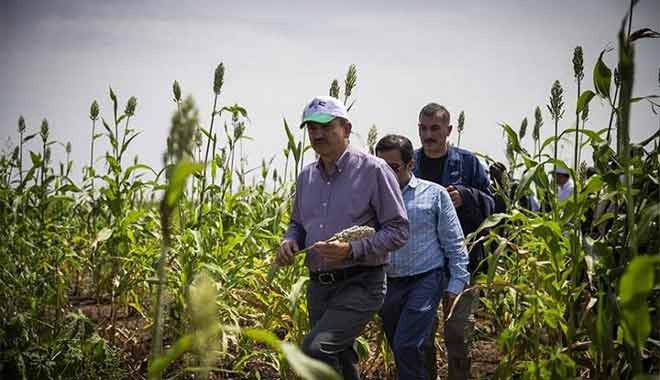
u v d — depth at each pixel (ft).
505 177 19.44
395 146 17.37
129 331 22.58
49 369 17.17
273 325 20.49
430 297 16.96
